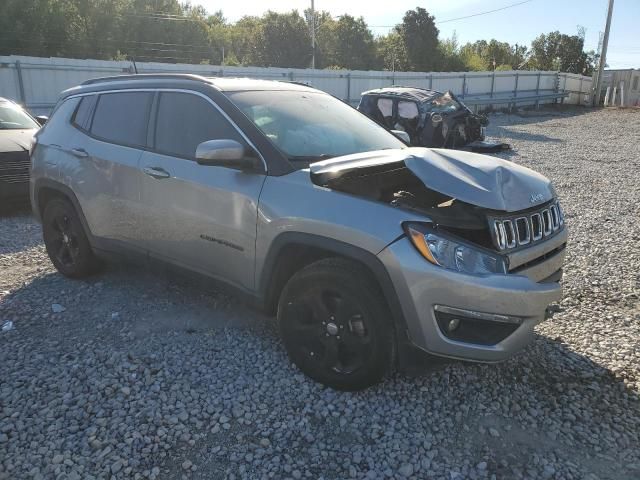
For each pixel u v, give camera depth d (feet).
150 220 13.99
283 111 13.44
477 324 10.04
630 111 105.19
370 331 10.43
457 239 9.99
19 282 17.12
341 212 10.61
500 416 10.47
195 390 11.13
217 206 12.44
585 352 12.90
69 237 17.02
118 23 149.59
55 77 66.59
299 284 11.22
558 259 11.87
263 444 9.62
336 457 9.34
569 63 230.07
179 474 8.93
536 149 51.93
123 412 10.42
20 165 25.25
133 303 15.39
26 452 9.36
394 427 10.09
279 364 12.10
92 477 8.80
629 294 16.37
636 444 9.73
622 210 27.32
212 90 13.26
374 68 216.74
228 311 14.85
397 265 9.90
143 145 14.35
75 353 12.62
